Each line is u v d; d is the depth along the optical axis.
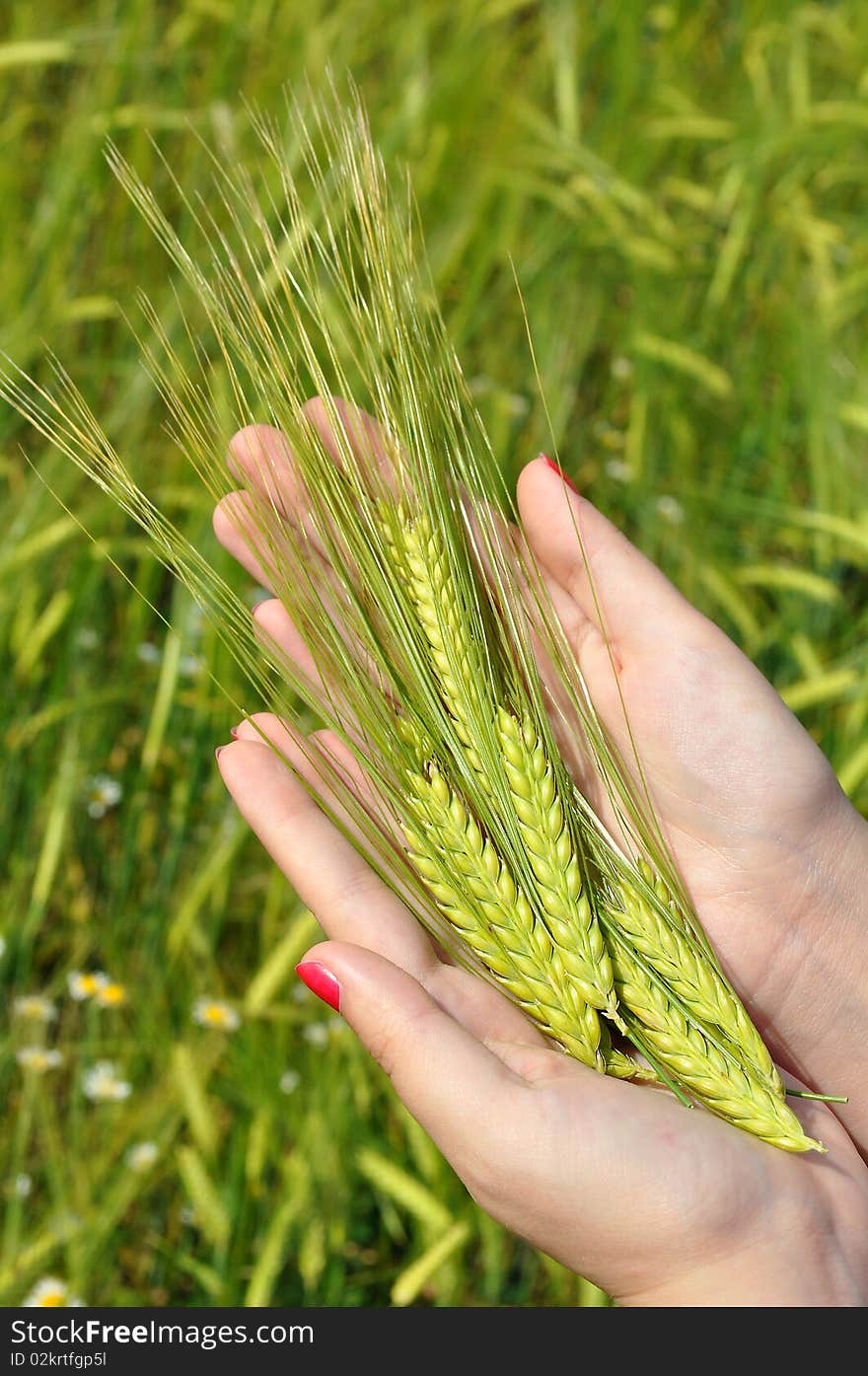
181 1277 0.64
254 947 0.68
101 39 0.75
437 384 0.54
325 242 0.69
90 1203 0.63
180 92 0.74
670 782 0.56
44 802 0.68
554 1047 0.53
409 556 0.53
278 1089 0.64
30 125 0.76
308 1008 0.65
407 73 0.75
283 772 0.55
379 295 0.53
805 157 0.78
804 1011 0.57
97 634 0.70
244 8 0.75
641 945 0.52
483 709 0.52
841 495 0.72
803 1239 0.50
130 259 0.72
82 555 0.68
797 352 0.74
